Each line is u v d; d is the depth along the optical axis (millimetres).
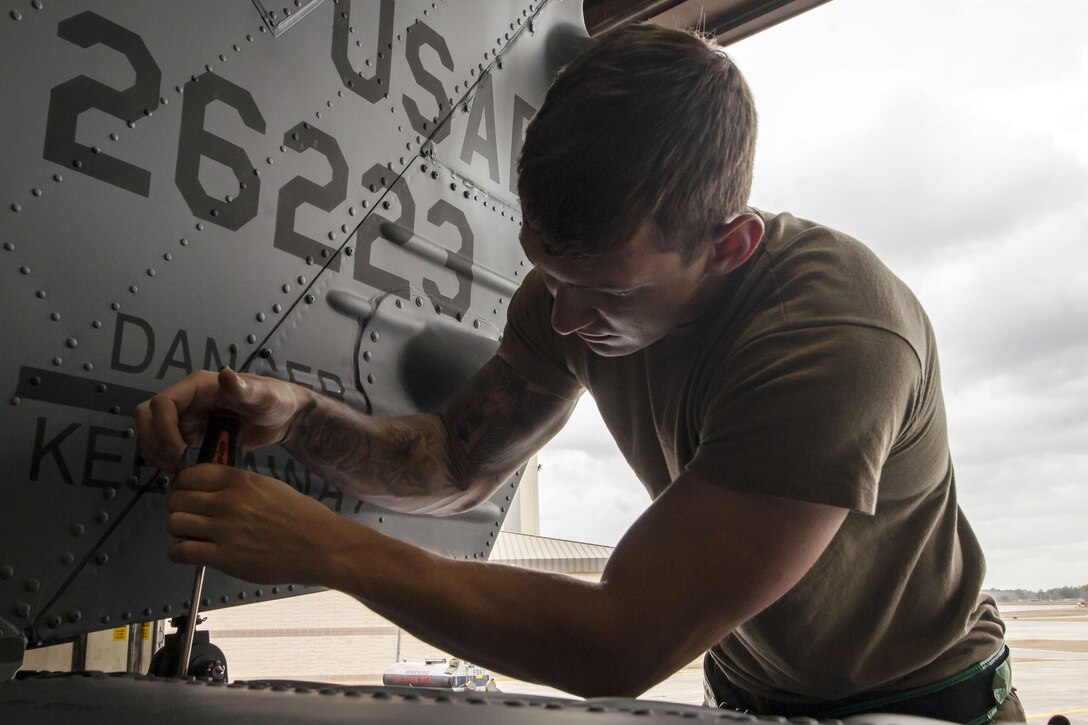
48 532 821
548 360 1167
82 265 856
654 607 692
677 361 929
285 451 1075
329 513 755
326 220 1157
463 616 703
